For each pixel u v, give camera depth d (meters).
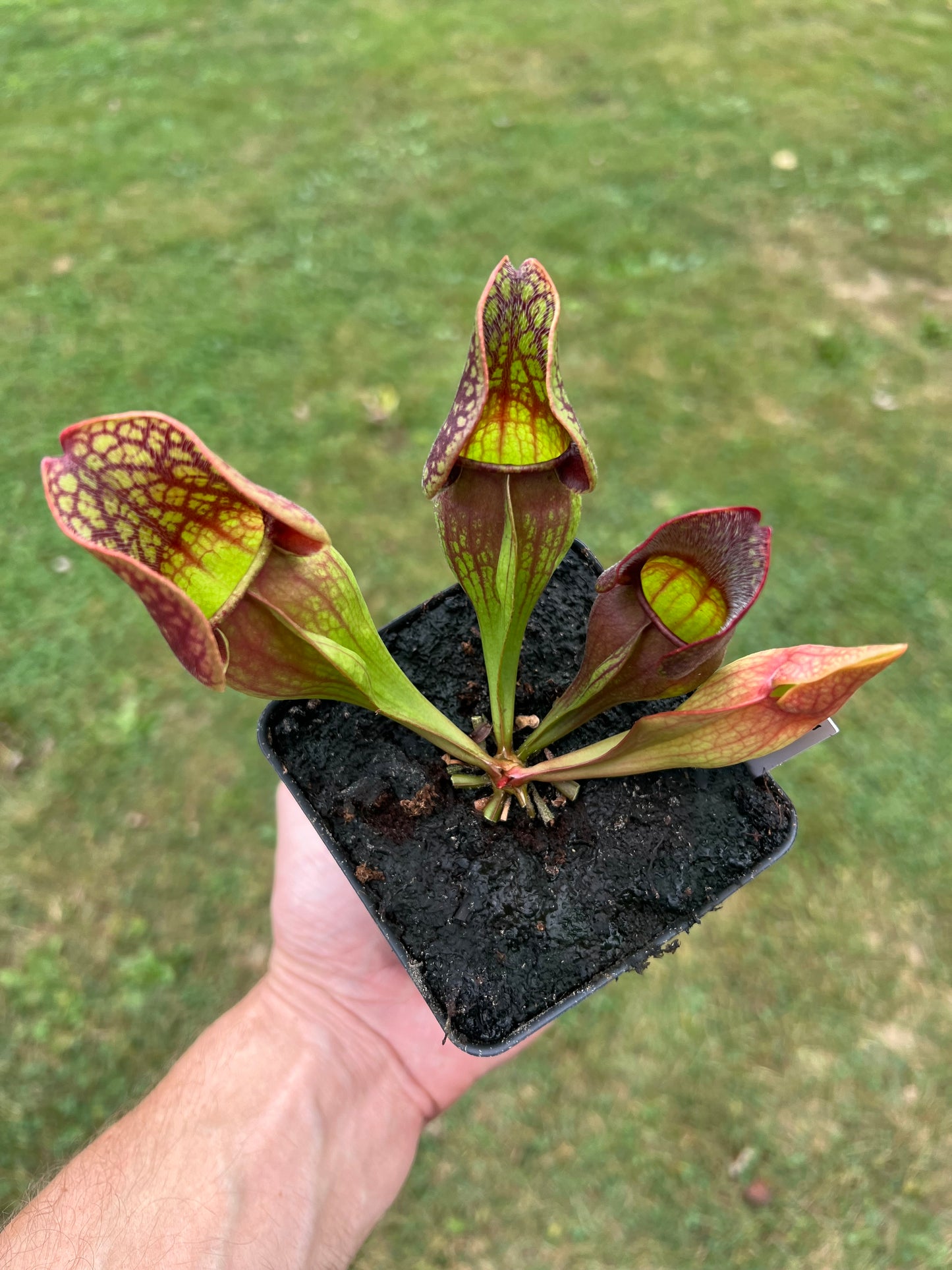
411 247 0.62
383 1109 0.27
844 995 0.38
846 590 0.46
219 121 0.72
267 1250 0.22
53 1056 0.37
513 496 0.19
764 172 0.66
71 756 0.43
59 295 0.59
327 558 0.18
